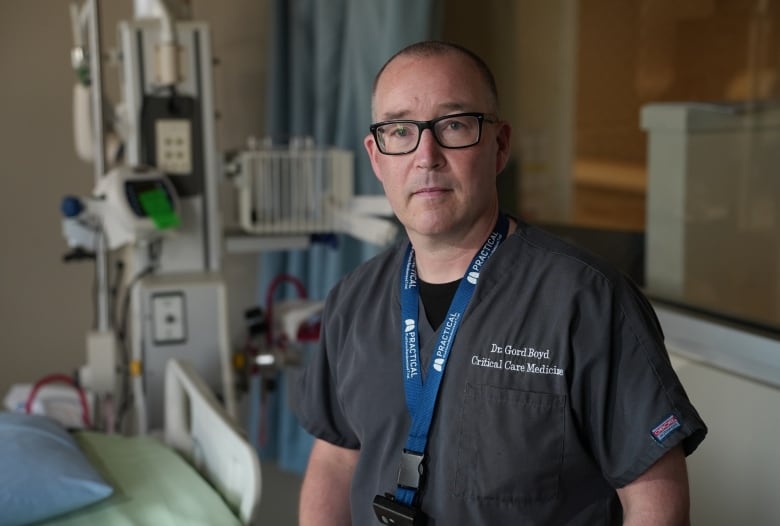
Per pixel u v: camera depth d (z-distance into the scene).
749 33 1.86
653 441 1.05
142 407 2.23
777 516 1.54
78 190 2.97
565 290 1.12
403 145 1.13
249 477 1.66
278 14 2.92
